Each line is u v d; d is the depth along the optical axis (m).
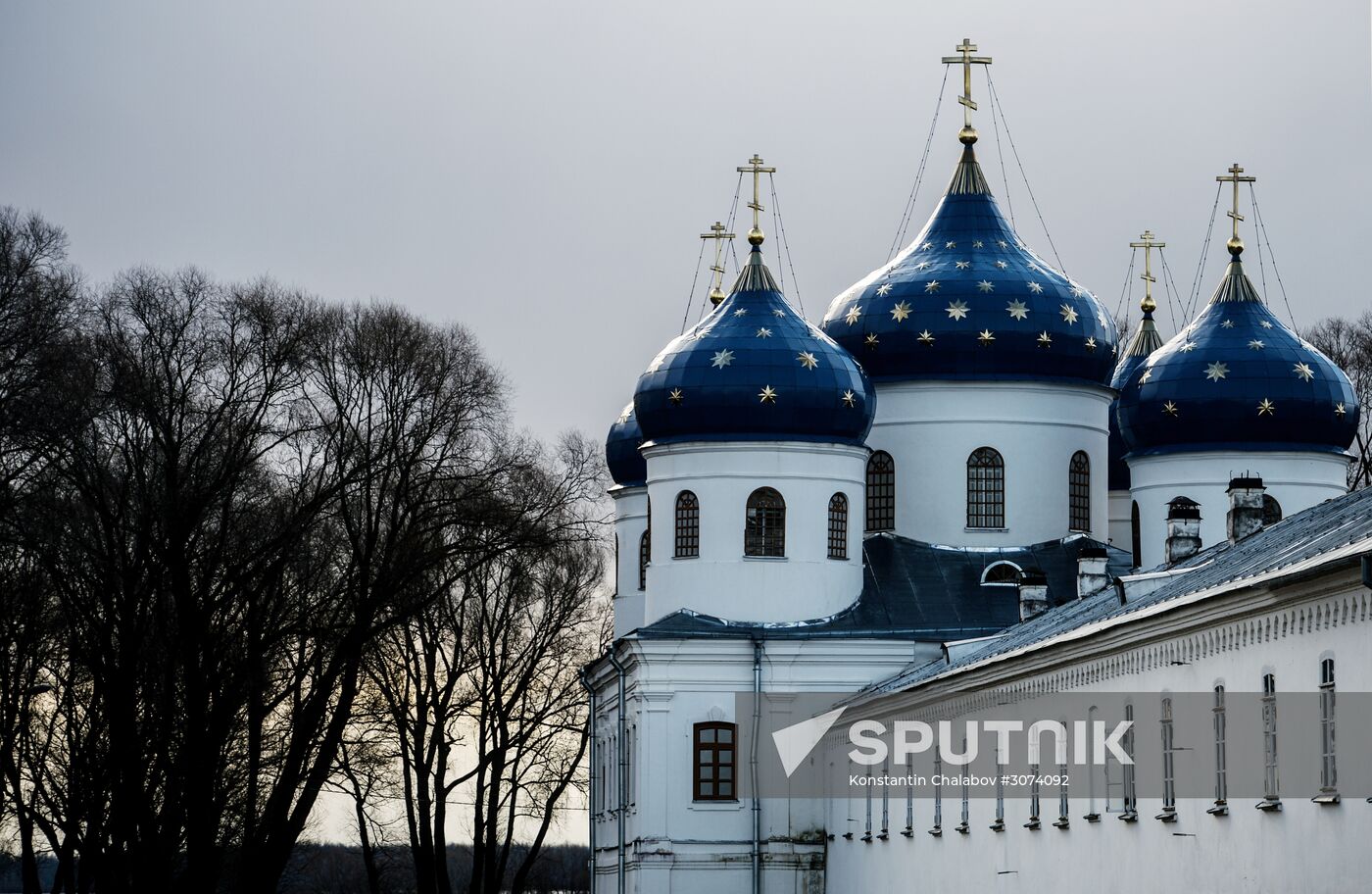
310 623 92.50
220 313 93.12
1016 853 66.94
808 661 97.12
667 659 96.81
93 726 92.06
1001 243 106.50
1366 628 42.91
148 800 88.44
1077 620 68.31
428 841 115.00
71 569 88.88
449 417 99.00
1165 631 53.66
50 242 91.38
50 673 103.19
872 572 101.62
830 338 103.94
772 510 99.56
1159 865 54.19
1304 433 102.62
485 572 114.88
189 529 86.69
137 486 88.12
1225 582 50.41
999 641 78.88
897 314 103.94
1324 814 44.62
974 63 108.88
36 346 88.31
